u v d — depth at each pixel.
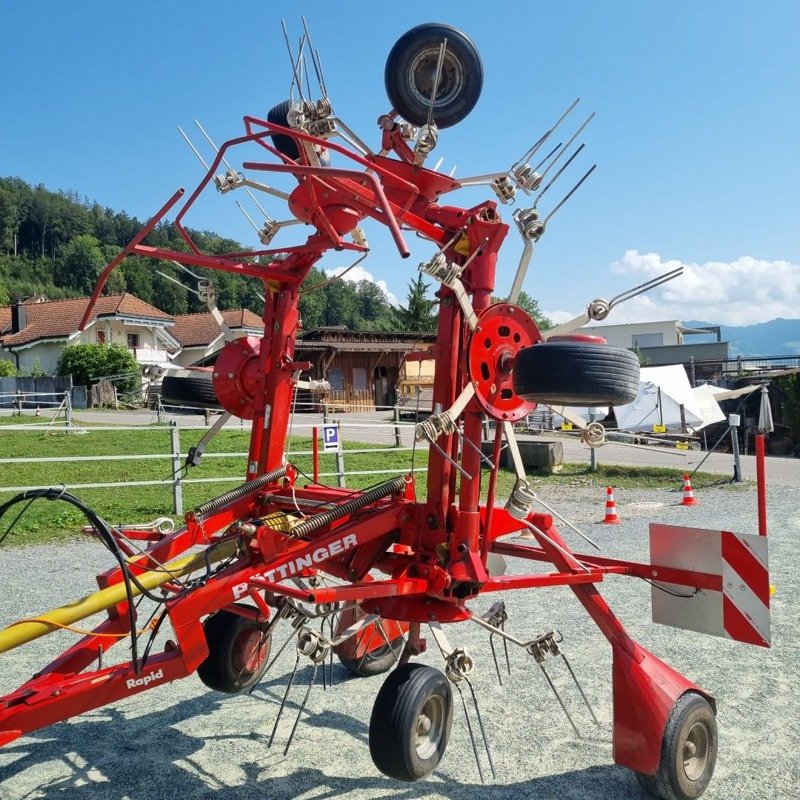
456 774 3.95
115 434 22.56
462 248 3.86
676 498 14.64
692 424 27.66
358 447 20.30
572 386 3.33
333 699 4.89
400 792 3.75
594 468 17.88
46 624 3.13
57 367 43.06
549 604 7.16
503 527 4.24
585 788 3.81
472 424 3.81
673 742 3.58
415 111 4.07
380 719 3.41
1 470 15.24
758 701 4.93
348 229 4.27
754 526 11.39
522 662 5.59
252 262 4.66
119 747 4.22
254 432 4.64
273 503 4.53
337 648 5.09
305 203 4.24
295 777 3.89
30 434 22.30
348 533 3.77
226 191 4.49
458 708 4.77
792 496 14.80
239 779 3.87
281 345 4.54
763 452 3.80
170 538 4.16
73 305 49.06
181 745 4.24
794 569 8.63
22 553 8.97
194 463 4.74
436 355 3.88
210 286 4.72
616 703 3.77
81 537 9.84
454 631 6.34
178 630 3.31
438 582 3.75
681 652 5.87
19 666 5.41
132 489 13.45
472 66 4.07
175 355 50.50
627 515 12.55
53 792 3.73
